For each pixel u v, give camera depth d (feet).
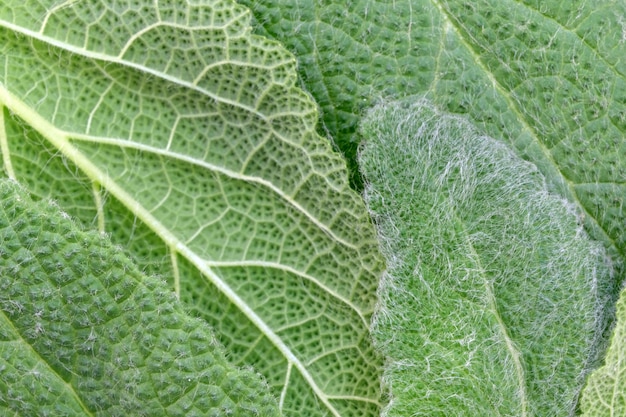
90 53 0.63
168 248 0.63
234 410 0.60
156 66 0.63
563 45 0.66
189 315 0.61
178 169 0.63
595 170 0.67
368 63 0.66
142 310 0.60
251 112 0.63
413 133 0.65
